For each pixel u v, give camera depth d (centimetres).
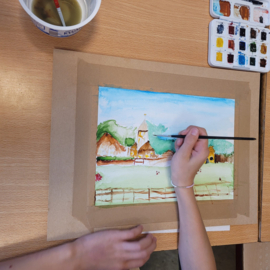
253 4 48
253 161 48
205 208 45
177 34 45
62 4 34
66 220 38
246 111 48
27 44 38
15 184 37
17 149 38
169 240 43
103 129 41
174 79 44
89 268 37
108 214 40
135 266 39
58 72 39
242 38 47
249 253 47
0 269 33
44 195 39
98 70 40
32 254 35
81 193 39
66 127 39
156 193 43
